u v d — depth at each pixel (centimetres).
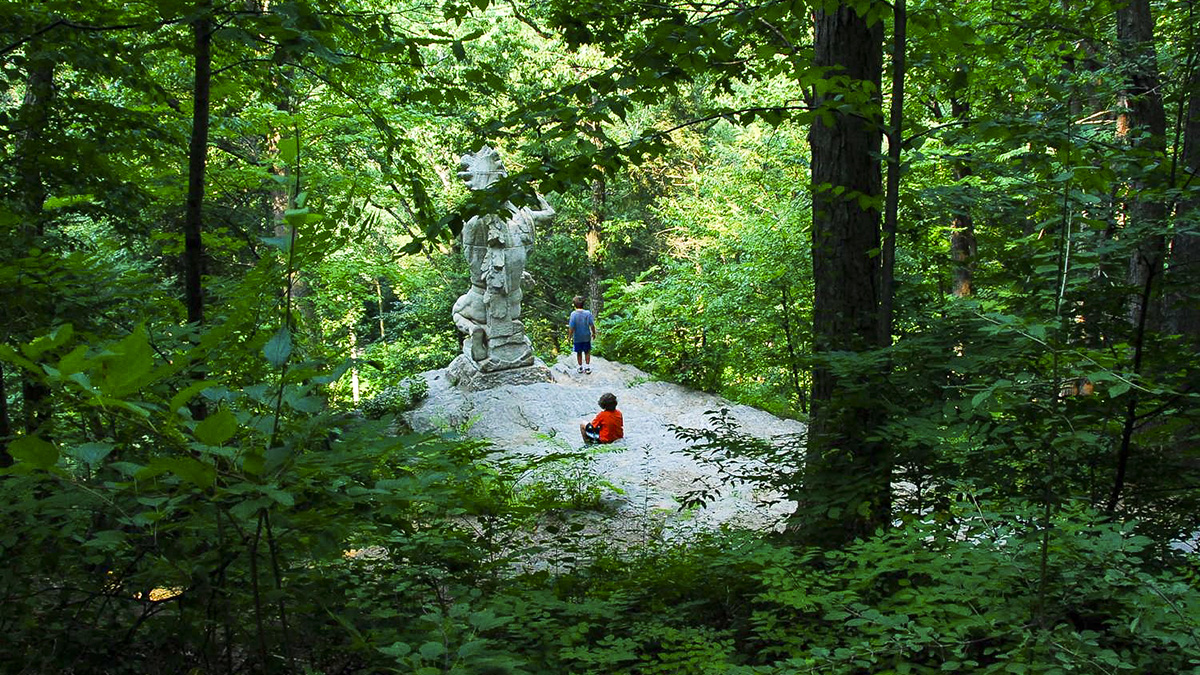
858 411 438
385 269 1513
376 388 1939
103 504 216
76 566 263
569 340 2742
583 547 563
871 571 306
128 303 412
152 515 203
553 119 437
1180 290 413
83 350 150
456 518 527
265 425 206
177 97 784
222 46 540
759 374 1831
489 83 482
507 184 425
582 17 549
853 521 429
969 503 300
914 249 586
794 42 600
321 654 284
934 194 495
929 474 421
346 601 295
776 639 303
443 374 1931
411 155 526
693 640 318
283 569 263
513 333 1842
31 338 370
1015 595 282
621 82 428
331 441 235
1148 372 400
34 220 474
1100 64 869
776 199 1734
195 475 181
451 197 2289
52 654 247
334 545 222
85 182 523
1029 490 382
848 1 431
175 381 305
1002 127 411
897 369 434
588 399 1756
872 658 250
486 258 1827
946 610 270
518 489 931
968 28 460
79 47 478
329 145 1134
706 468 1212
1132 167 411
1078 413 364
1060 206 420
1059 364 285
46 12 483
